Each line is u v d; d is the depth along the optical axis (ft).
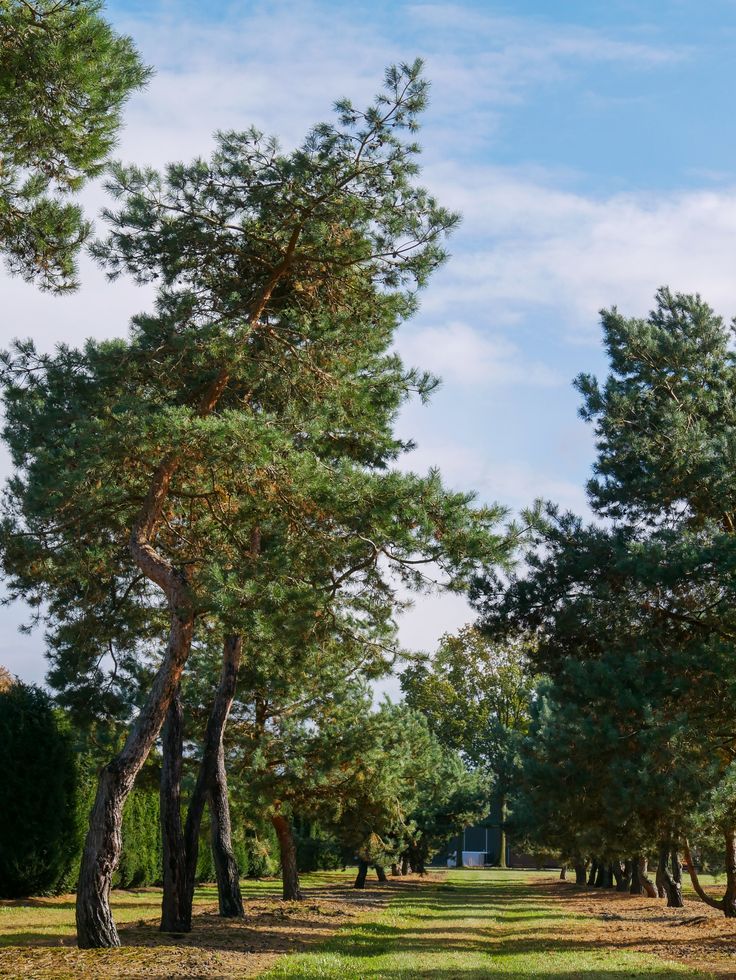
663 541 71.67
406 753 103.76
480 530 52.95
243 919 70.74
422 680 215.10
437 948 59.41
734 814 69.00
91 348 53.72
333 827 111.65
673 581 67.62
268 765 94.68
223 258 59.21
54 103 32.19
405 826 132.36
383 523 52.44
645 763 64.23
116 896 99.71
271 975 42.37
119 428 49.21
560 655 77.87
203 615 64.13
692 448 73.36
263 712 96.07
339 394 59.72
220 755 74.43
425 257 57.16
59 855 88.84
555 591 76.38
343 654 64.95
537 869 295.69
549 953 58.49
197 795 65.46
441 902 112.47
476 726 213.66
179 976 40.98
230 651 74.18
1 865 84.84
